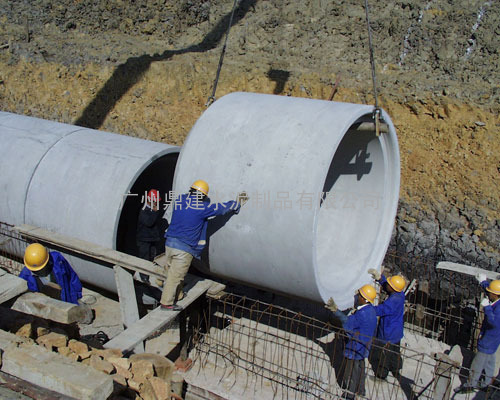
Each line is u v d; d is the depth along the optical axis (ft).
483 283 19.22
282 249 16.97
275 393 17.48
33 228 21.67
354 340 16.92
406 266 27.78
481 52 32.22
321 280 19.92
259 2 40.78
